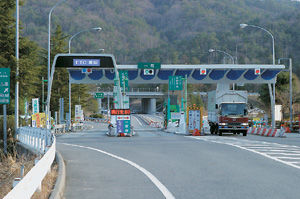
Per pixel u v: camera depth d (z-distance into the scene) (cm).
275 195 2800
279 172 3862
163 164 4559
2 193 2600
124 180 3494
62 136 12175
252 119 17638
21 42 10425
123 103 13988
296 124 14938
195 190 3009
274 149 6234
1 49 10269
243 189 3030
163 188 3105
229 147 6650
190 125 12075
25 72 9306
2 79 7600
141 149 6562
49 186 2909
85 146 7462
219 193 2886
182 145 7238
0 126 9225
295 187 3098
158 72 17400
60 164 4106
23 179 1870
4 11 10419
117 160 5025
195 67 16550
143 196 2816
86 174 3853
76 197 2794
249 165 4378
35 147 6412
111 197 2789
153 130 17188
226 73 17275
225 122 10750
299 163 4522
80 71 16738
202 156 5325
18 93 9812
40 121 11044
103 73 16612
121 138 10262
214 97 11431
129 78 17438
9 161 5462
